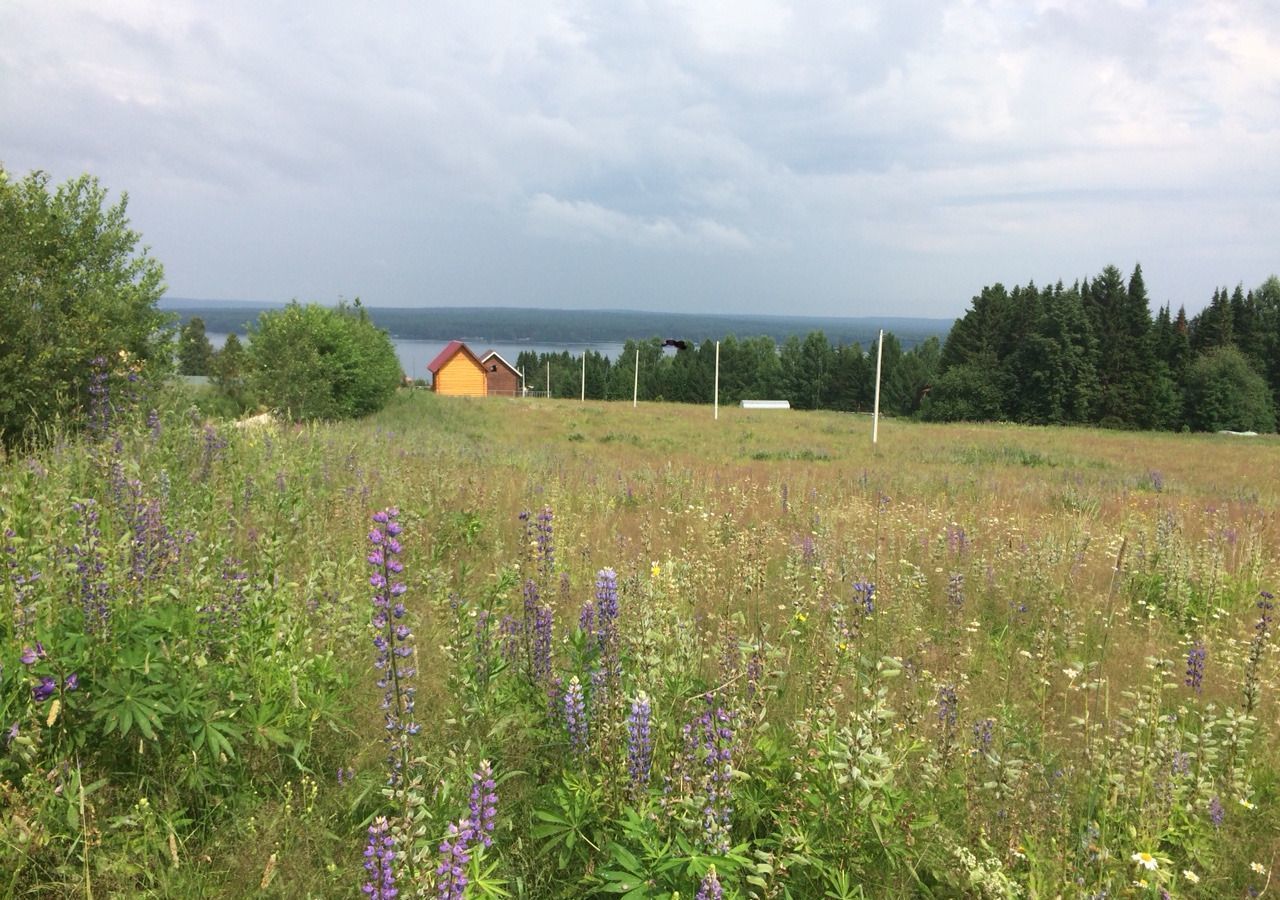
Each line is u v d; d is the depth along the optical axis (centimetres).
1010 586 811
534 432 3794
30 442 928
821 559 776
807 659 539
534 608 452
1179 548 871
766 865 298
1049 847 348
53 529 469
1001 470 2314
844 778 341
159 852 320
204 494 737
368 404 4100
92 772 348
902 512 1207
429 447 1869
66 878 297
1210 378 7425
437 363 9000
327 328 3756
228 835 339
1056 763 436
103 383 1212
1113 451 3372
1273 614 743
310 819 350
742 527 998
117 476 599
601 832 329
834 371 11294
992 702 533
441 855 280
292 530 730
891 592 723
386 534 329
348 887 316
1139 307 7450
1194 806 392
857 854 341
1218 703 537
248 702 389
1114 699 543
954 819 374
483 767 296
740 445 3256
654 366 12000
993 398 7425
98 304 1548
